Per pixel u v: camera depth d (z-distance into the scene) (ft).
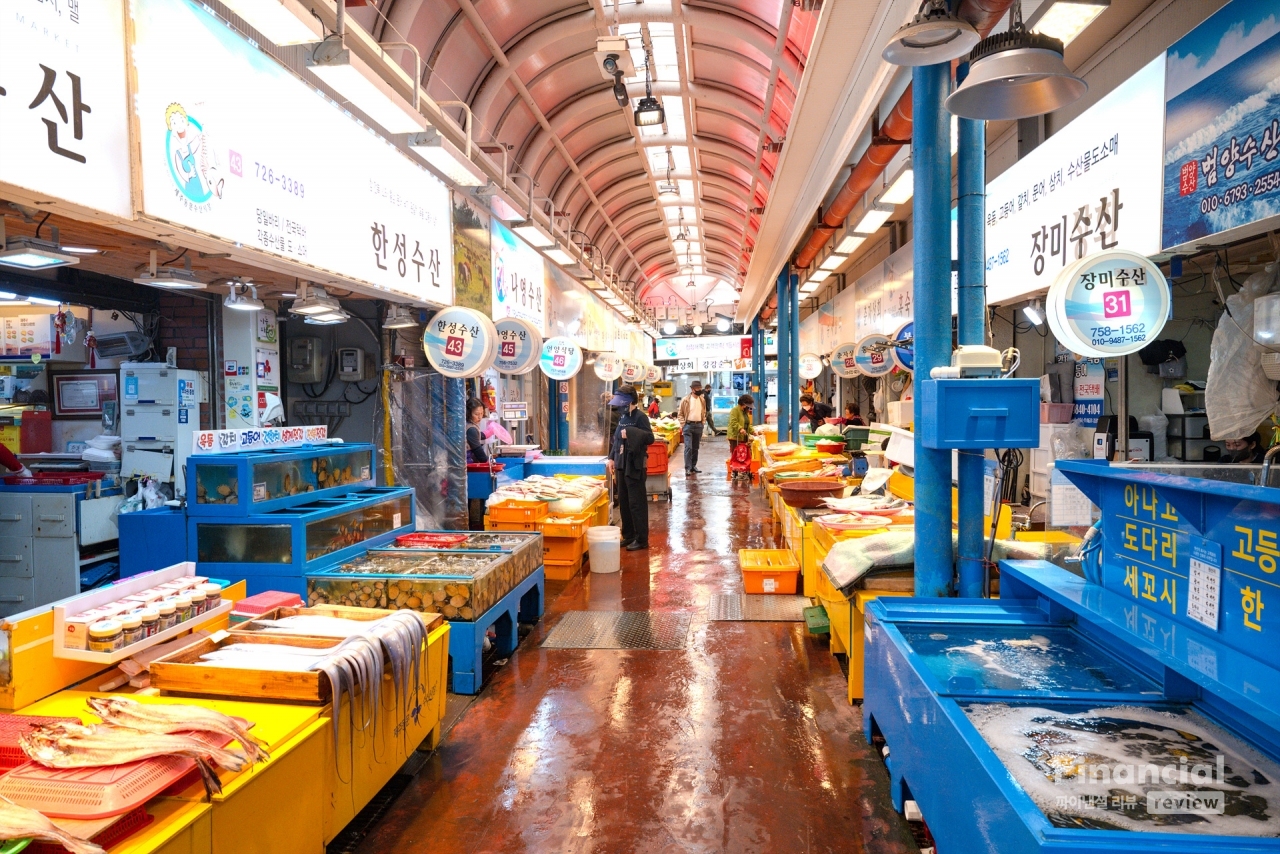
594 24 21.13
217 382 19.70
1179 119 10.64
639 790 9.49
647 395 71.00
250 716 7.59
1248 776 5.74
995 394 9.61
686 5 20.71
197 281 14.08
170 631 8.77
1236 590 6.23
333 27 11.68
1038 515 20.72
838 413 53.67
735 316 92.27
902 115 16.93
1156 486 7.43
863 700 11.44
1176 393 19.22
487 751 10.60
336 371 21.57
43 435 20.77
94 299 17.89
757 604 18.20
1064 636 9.16
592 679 13.33
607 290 44.09
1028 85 8.55
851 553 12.31
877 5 14.23
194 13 9.66
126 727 6.49
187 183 9.48
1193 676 5.62
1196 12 14.87
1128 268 9.91
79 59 7.77
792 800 9.19
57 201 7.61
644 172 39.14
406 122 14.34
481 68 21.99
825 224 29.60
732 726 11.34
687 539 27.09
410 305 19.54
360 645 8.62
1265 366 11.84
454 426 21.29
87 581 16.71
